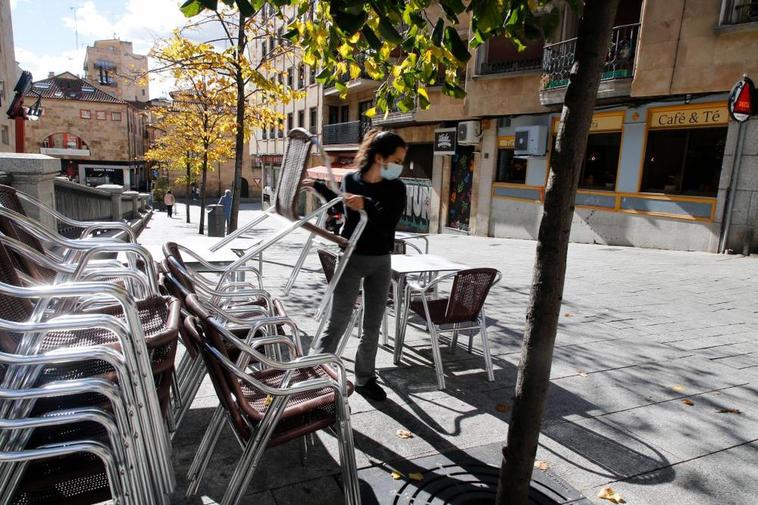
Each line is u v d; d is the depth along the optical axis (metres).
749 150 10.76
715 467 2.91
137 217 18.22
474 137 17.44
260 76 10.73
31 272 2.57
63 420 1.67
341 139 27.14
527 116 15.91
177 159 27.55
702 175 11.78
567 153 1.87
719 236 11.42
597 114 13.77
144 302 2.53
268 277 7.77
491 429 3.25
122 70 72.12
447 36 2.48
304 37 3.32
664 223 12.41
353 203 2.81
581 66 1.80
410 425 3.26
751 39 10.52
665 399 3.78
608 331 5.45
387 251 3.38
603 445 3.10
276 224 24.11
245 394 2.48
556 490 2.62
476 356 4.57
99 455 1.70
